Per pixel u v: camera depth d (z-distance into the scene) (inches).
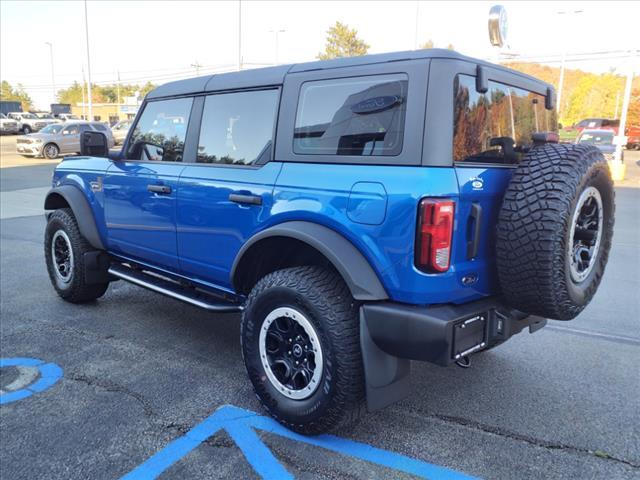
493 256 112.7
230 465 108.3
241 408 130.9
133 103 2566.4
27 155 987.3
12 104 2052.2
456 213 101.5
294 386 118.6
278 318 119.6
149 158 168.4
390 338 104.4
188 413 128.1
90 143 175.6
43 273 257.1
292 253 132.6
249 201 127.9
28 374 148.0
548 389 143.7
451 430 122.6
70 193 194.9
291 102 125.3
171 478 104.0
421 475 105.9
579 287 110.7
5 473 104.7
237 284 137.1
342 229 109.4
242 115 137.6
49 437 117.2
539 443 117.4
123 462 108.7
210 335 179.9
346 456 112.0
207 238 143.4
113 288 236.1
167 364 155.9
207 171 142.7
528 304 107.3
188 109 153.9
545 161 105.7
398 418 127.9
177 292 159.3
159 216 158.9
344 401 109.6
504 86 122.0
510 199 104.5
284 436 119.0
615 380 149.6
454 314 103.5
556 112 150.5
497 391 142.4
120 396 136.1
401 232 101.0
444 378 150.3
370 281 105.4
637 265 290.4
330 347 108.9
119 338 175.9
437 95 101.3
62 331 181.3
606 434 121.5
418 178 99.8
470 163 108.0
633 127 1514.5
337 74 116.3
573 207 101.8
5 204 487.2
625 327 193.6
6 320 191.8
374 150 108.2
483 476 105.9
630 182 749.9
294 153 123.1
